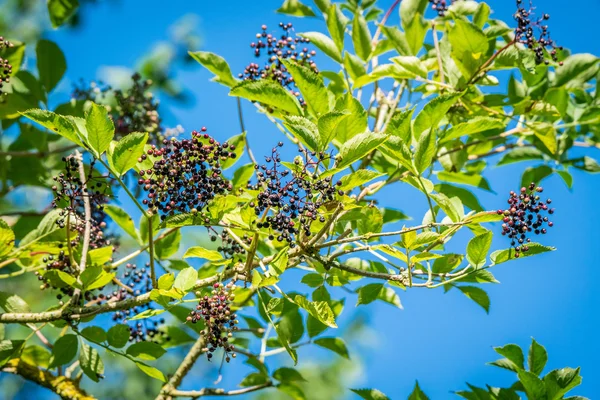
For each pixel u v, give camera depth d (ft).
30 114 11.12
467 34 14.90
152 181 11.41
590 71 17.26
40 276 13.64
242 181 13.67
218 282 11.96
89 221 12.70
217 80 14.93
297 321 15.43
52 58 16.99
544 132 15.97
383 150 12.74
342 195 11.54
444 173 16.42
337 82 16.34
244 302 15.39
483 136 16.39
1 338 13.34
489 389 13.39
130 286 14.52
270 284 11.37
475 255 12.25
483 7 15.93
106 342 12.82
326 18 16.78
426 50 17.93
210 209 11.59
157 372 12.48
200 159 11.47
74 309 11.89
